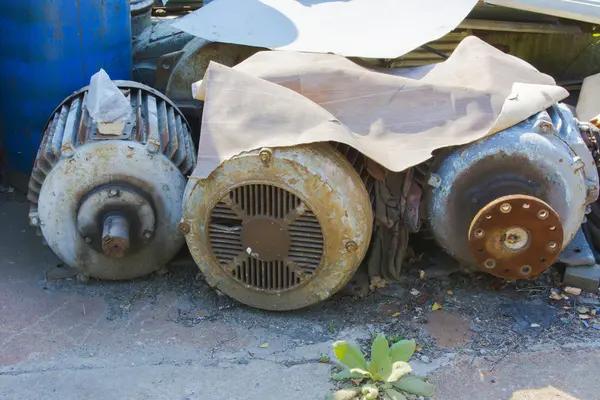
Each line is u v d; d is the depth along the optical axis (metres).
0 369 2.17
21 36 2.69
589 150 2.41
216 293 2.44
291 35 2.69
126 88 2.56
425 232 2.48
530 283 2.46
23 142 2.84
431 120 2.30
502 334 2.28
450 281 2.48
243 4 2.86
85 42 2.74
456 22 2.63
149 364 2.19
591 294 2.43
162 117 2.48
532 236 2.19
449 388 2.11
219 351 2.23
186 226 2.28
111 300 2.42
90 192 2.33
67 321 2.34
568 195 2.25
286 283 2.29
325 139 2.15
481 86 2.35
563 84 3.02
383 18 2.72
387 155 2.23
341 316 2.35
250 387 2.11
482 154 2.25
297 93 2.29
